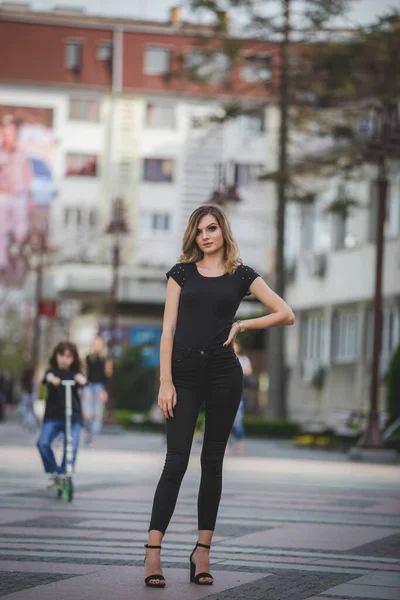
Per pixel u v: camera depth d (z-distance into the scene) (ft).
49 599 31.68
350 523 53.36
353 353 201.16
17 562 38.06
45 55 285.43
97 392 129.39
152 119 288.10
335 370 205.36
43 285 261.85
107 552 40.83
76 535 45.60
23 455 100.63
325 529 50.39
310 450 137.59
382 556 42.04
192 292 34.91
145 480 77.10
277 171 173.17
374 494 71.92
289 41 170.91
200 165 286.46
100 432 167.43
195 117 178.60
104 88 286.25
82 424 63.46
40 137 285.64
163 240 279.69
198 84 178.91
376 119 118.42
